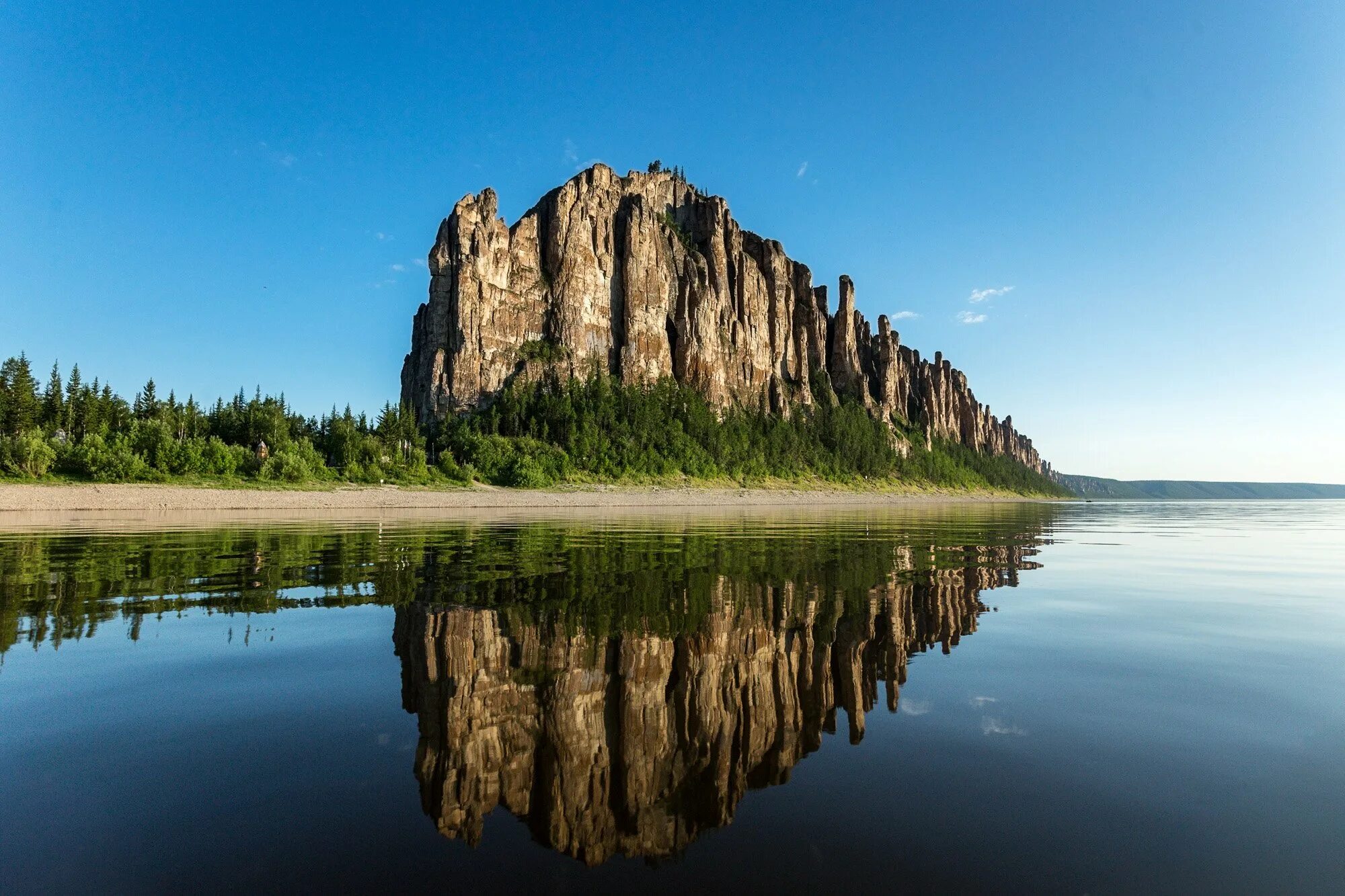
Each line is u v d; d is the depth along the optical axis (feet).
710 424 538.88
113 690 27.73
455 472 346.33
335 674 30.27
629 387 540.93
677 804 18.86
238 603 45.80
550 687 28.73
